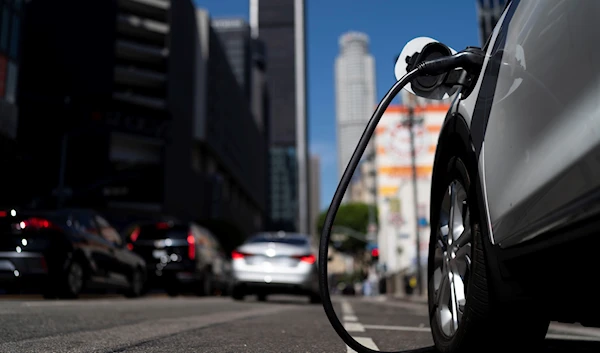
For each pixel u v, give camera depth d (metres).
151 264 15.46
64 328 4.39
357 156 2.85
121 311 6.80
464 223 2.97
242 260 12.36
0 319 4.89
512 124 2.37
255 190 123.31
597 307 2.12
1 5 33.19
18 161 37.50
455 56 2.93
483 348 2.80
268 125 164.88
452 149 3.10
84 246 10.24
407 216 49.59
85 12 59.59
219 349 3.33
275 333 4.44
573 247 1.92
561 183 1.95
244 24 150.25
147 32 65.06
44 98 54.25
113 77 59.81
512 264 2.35
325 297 2.82
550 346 3.62
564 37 2.04
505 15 2.81
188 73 69.94
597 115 1.80
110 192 59.59
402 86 2.94
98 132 56.75
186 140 68.50
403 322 6.56
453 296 2.97
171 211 64.12
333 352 3.35
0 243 9.35
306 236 13.22
